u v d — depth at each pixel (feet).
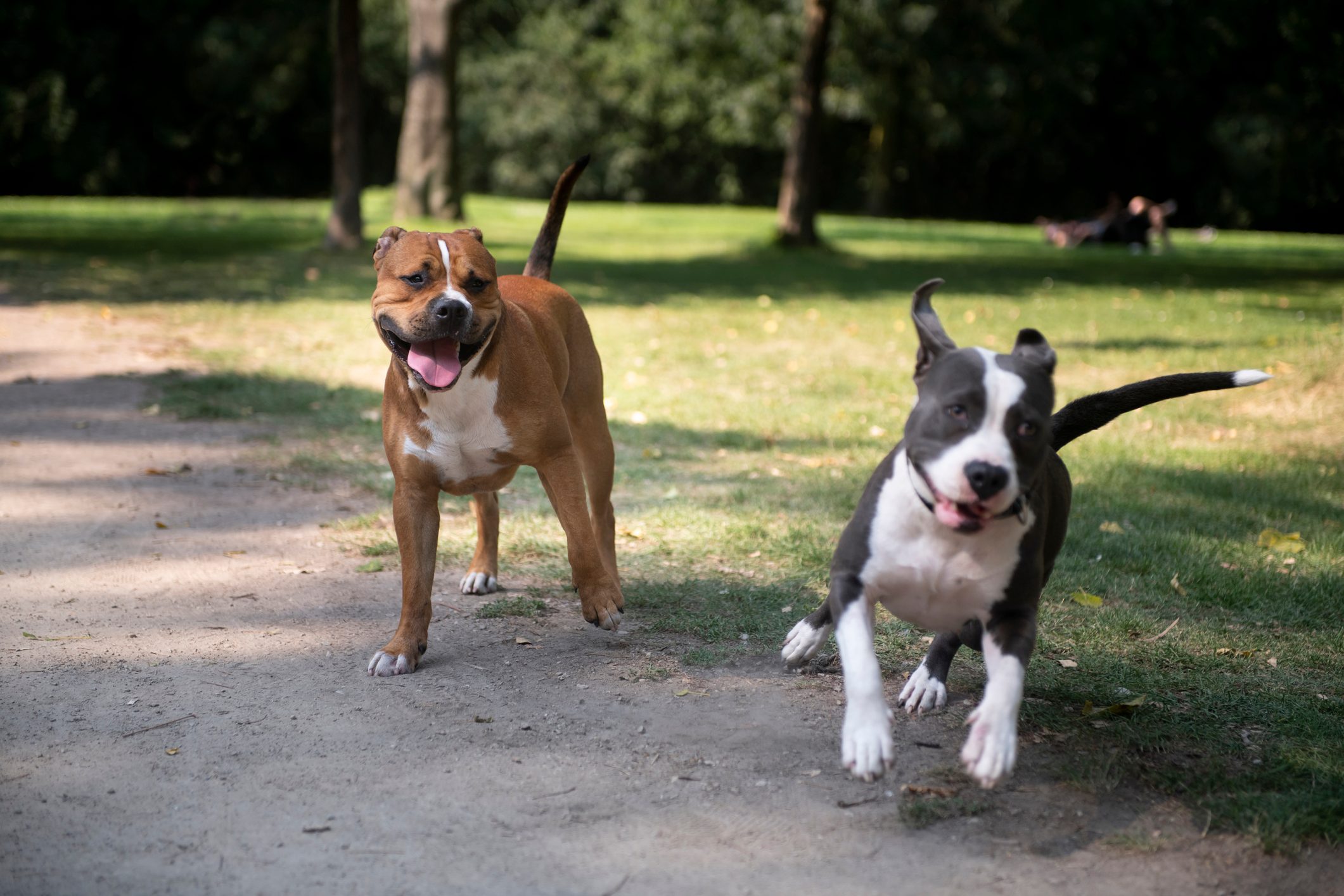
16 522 19.20
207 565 17.42
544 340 14.97
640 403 29.04
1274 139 110.73
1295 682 13.87
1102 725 12.50
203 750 11.48
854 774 9.85
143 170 120.16
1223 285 58.34
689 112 131.44
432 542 14.17
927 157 148.56
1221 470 23.84
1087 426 12.40
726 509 20.47
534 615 15.69
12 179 117.60
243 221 85.46
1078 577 17.35
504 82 138.92
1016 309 47.26
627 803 10.61
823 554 18.04
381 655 13.65
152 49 105.09
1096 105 125.80
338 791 10.71
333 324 39.14
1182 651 14.75
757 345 38.04
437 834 9.98
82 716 12.20
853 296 51.67
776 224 80.59
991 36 112.37
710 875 9.46
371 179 142.61
